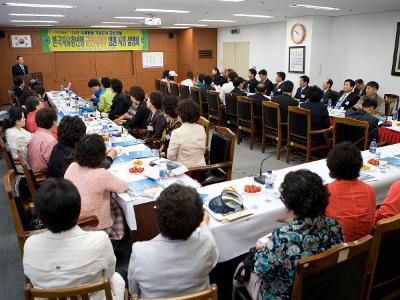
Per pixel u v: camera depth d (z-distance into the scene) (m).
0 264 2.58
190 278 1.27
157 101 3.87
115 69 12.96
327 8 7.05
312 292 1.23
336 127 3.87
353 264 1.29
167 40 13.51
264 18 9.18
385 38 7.66
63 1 5.82
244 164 4.76
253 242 1.94
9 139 3.52
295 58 9.06
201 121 3.59
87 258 1.31
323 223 1.37
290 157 5.01
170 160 2.82
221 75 9.91
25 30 11.32
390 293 1.61
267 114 4.96
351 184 1.73
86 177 2.04
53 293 1.13
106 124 4.46
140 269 1.27
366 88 5.73
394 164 2.70
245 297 1.65
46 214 1.26
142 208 2.19
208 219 1.77
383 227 1.41
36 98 4.55
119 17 8.70
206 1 6.04
